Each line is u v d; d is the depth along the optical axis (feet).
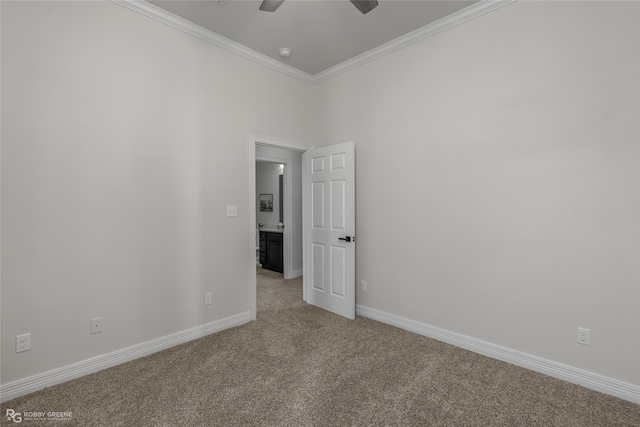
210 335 9.11
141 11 7.71
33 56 6.24
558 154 6.75
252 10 7.99
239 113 9.90
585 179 6.45
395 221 9.75
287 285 14.89
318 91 12.06
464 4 7.73
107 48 7.22
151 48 7.94
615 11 6.08
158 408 5.79
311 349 8.20
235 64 9.78
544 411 5.73
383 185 10.03
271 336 9.04
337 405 5.90
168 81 8.27
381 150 10.07
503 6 7.43
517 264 7.36
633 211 5.97
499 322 7.68
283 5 7.75
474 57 7.95
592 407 5.84
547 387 6.48
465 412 5.71
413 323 9.36
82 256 6.91
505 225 7.52
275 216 21.34
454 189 8.38
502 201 7.55
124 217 7.52
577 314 6.59
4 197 6.00
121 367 7.27
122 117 7.46
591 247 6.41
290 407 5.83
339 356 7.81
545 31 6.88
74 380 6.72
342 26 8.72
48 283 6.48
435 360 7.61
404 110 9.44
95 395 6.18
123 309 7.53
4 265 6.02
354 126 10.84
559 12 6.69
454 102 8.34
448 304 8.59
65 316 6.70
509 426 5.35
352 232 10.39
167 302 8.31
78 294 6.86
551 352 6.94
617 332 6.17
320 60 10.81
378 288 10.28
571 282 6.66
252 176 10.23
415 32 8.93
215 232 9.32
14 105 6.07
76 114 6.79
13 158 6.07
